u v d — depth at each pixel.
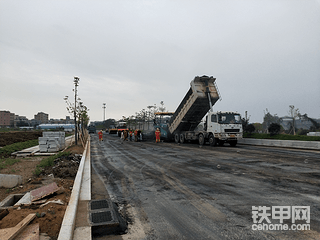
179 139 23.48
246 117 23.86
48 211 4.16
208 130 18.94
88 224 3.89
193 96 18.56
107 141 27.92
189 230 3.73
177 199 5.30
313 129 20.56
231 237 3.46
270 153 13.76
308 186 6.17
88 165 10.27
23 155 13.03
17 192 5.78
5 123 134.25
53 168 8.77
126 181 7.23
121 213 4.54
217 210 4.56
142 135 29.17
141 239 3.48
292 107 21.83
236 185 6.42
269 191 5.77
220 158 11.82
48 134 16.50
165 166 9.72
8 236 3.06
